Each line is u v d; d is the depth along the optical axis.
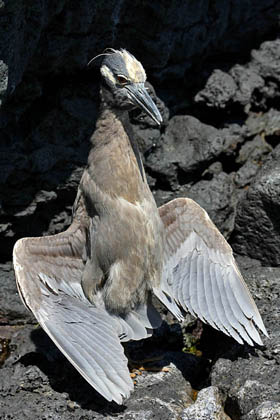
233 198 12.96
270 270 11.80
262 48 14.21
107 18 11.62
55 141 12.15
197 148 12.91
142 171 10.33
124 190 10.04
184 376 10.41
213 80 13.41
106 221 10.02
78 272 10.37
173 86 13.55
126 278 10.08
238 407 9.56
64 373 10.10
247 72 13.82
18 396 9.75
